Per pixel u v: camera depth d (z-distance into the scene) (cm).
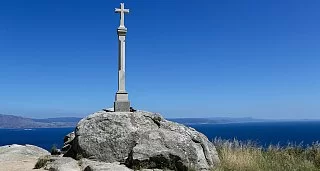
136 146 1639
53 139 15788
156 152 1600
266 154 1988
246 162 1744
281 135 11281
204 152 1761
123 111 1984
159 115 1950
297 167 1762
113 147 1742
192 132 1858
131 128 1798
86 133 1784
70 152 1842
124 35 2038
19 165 1781
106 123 1811
